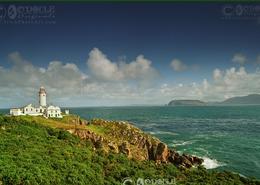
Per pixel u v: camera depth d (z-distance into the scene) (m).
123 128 102.19
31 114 123.00
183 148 123.38
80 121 122.50
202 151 118.31
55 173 48.47
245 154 115.06
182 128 194.88
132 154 88.06
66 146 68.75
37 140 68.69
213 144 133.75
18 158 50.94
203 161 98.31
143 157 89.44
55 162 53.28
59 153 60.56
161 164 83.81
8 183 42.16
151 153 93.88
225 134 166.12
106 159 68.50
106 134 96.75
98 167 60.22
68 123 113.94
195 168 86.69
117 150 85.88
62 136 79.38
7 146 58.03
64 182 47.06
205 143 136.00
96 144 84.56
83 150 69.62
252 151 120.56
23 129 75.88
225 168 95.00
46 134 78.69
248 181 75.75
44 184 44.12
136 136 97.56
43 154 56.91
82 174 52.03
